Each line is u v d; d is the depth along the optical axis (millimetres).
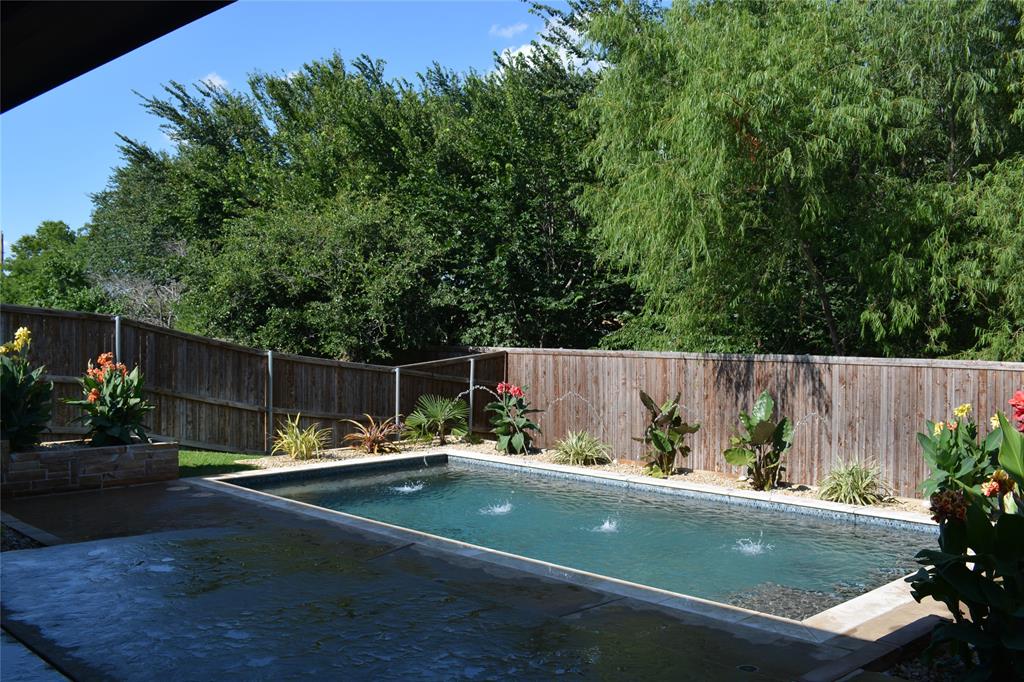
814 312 12375
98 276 28859
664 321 12773
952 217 10195
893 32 10578
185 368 11312
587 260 17875
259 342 15852
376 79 28250
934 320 10797
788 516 8516
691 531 7867
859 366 9344
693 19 10742
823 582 6102
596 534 7762
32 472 8375
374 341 16047
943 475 7184
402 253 16984
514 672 3734
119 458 8984
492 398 14500
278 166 25156
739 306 11617
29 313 9844
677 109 10305
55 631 4277
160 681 3613
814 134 9750
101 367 10477
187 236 24594
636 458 11805
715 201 9766
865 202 10547
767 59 9484
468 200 18438
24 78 1782
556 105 20016
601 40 11664
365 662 3848
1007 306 9891
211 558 5879
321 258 16062
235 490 8773
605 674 3723
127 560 5793
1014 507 4422
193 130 28016
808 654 4035
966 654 3732
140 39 1598
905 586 5473
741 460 9594
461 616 4574
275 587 5137
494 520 8422
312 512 7625
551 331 17984
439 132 20797
